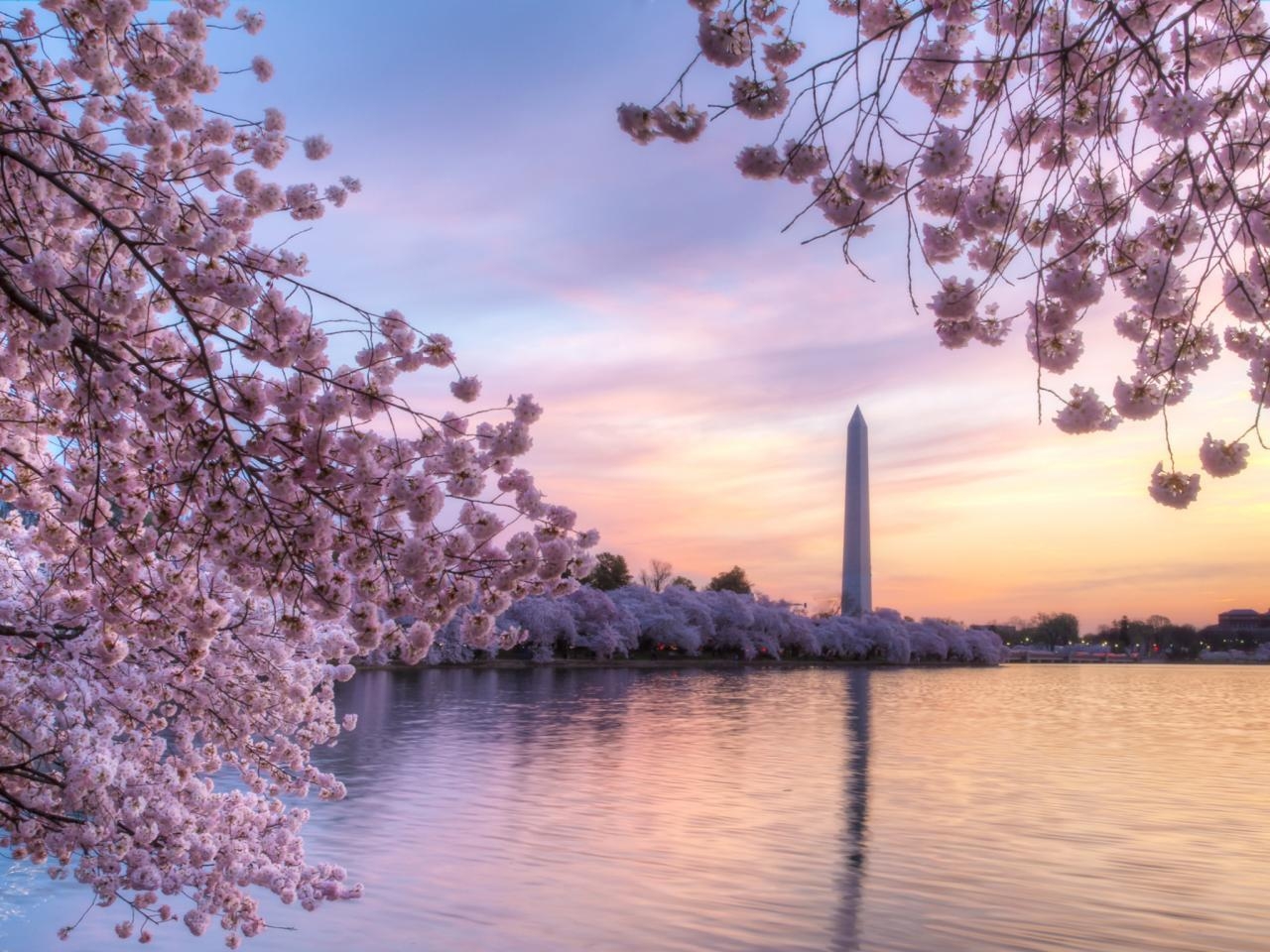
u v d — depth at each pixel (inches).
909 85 199.5
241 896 351.6
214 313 251.0
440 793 924.0
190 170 266.8
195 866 336.5
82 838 297.0
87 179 253.6
